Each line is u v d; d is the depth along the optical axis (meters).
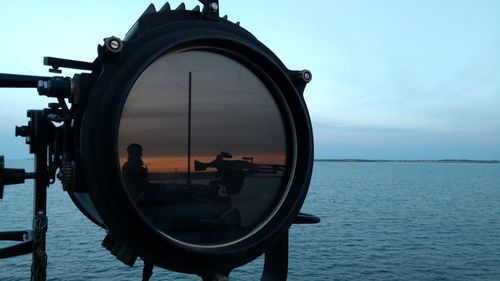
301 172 2.64
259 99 2.63
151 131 2.33
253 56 2.53
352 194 190.00
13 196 74.69
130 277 48.44
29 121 2.95
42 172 2.83
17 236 2.95
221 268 2.45
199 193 2.42
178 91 2.41
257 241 2.47
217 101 2.51
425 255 80.56
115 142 2.13
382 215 127.25
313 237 92.50
